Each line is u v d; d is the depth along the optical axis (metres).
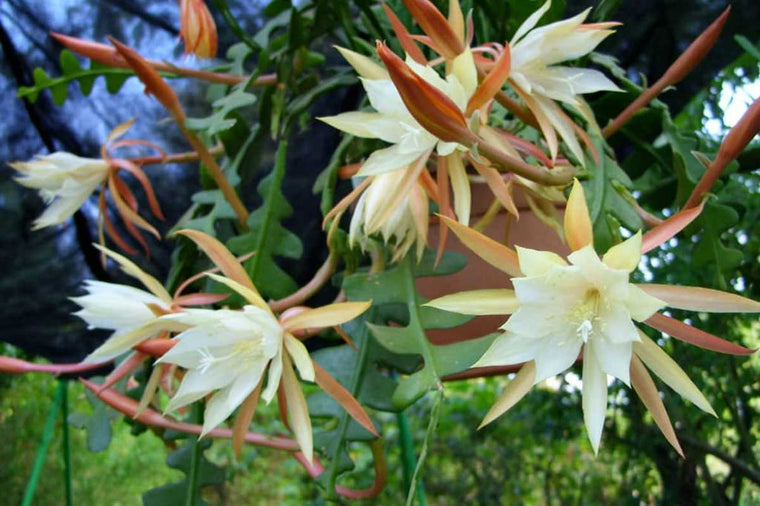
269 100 0.62
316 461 0.55
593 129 0.49
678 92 0.75
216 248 0.46
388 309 0.53
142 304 0.49
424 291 0.62
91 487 2.10
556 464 1.58
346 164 0.58
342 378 0.51
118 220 0.79
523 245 0.61
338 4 0.61
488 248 0.38
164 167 0.80
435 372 0.43
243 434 0.46
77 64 0.68
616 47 0.73
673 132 0.55
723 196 0.64
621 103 0.62
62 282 0.79
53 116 0.79
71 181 0.62
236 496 2.35
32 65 0.78
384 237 0.49
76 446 2.05
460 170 0.43
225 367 0.45
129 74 0.70
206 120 0.55
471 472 1.44
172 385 0.58
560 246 0.61
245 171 0.63
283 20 0.67
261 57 0.59
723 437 1.09
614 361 0.38
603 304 0.38
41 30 0.77
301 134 0.78
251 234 0.56
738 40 0.59
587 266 0.36
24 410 1.68
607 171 0.48
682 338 0.38
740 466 0.97
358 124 0.43
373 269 0.55
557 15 0.55
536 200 0.54
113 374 0.49
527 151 0.45
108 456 2.31
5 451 1.62
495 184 0.42
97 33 0.78
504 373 0.61
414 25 0.61
